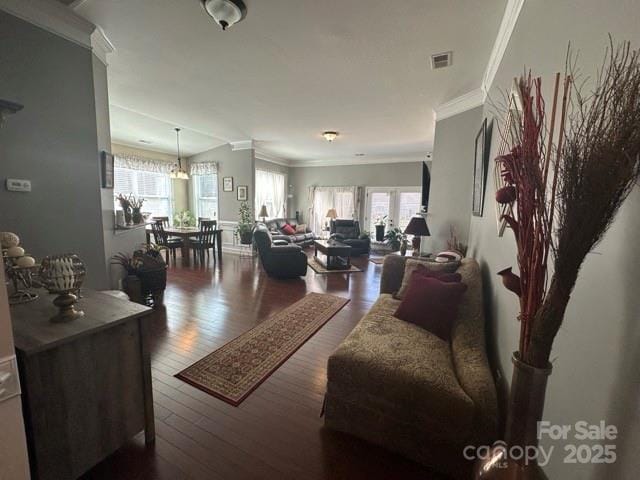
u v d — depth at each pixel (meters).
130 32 2.23
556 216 0.80
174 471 1.36
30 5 1.91
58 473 1.15
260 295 3.94
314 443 1.54
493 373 1.76
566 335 0.89
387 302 2.43
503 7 1.79
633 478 0.59
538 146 0.76
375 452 1.49
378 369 1.47
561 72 1.06
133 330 1.39
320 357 2.40
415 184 7.60
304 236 7.82
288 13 1.93
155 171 6.84
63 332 1.15
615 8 0.73
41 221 2.07
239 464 1.41
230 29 2.14
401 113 3.96
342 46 2.32
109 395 1.31
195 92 3.41
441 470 1.37
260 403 1.83
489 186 2.23
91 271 2.40
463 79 2.79
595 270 0.77
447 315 1.89
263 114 4.23
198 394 1.90
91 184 2.37
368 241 7.18
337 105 3.73
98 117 2.47
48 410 1.10
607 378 0.69
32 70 1.97
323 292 4.14
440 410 1.33
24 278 1.55
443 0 1.77
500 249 1.74
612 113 0.56
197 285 4.35
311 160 8.70
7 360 0.83
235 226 6.75
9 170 1.90
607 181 0.56
